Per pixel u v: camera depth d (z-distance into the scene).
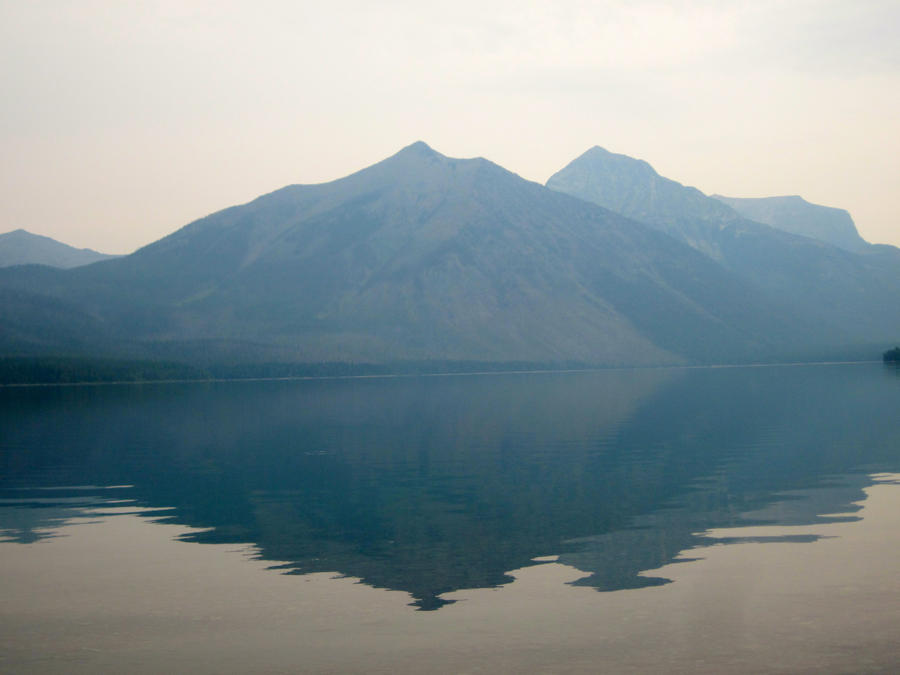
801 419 88.56
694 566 30.89
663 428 82.81
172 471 59.34
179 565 33.03
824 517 38.25
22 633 25.72
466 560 32.75
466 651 23.66
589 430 82.81
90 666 23.30
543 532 37.00
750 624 25.02
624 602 27.23
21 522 41.62
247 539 37.25
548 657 23.09
